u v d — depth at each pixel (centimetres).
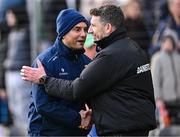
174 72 2519
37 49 2650
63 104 1636
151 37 2711
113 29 1563
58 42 1645
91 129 1647
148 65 1579
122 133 1536
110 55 1537
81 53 1662
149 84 1573
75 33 1622
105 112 1542
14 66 2769
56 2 2739
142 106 1542
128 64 1541
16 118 2733
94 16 1575
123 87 1541
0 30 2847
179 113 2489
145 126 1544
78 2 2838
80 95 1548
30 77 1595
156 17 2750
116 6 1575
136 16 2725
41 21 2684
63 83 1573
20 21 2822
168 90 2514
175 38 2558
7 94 2759
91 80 1531
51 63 1636
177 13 2655
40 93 1622
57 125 1655
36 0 2677
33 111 1673
